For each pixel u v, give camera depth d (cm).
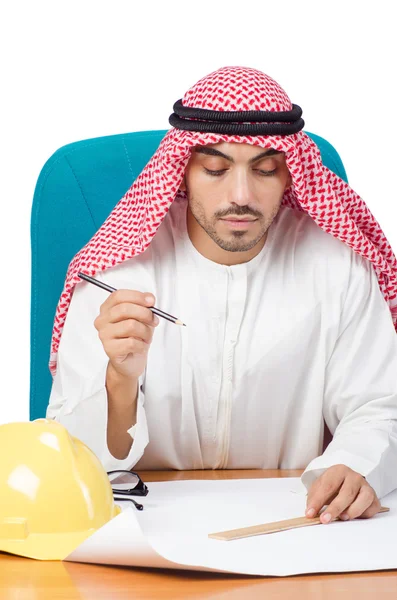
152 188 262
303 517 206
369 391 271
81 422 249
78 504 188
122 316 231
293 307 279
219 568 168
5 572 173
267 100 253
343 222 271
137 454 248
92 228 331
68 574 172
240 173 250
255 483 244
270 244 286
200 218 260
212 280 279
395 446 242
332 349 279
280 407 280
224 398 276
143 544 168
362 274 282
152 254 282
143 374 272
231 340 277
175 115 258
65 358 270
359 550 183
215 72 263
